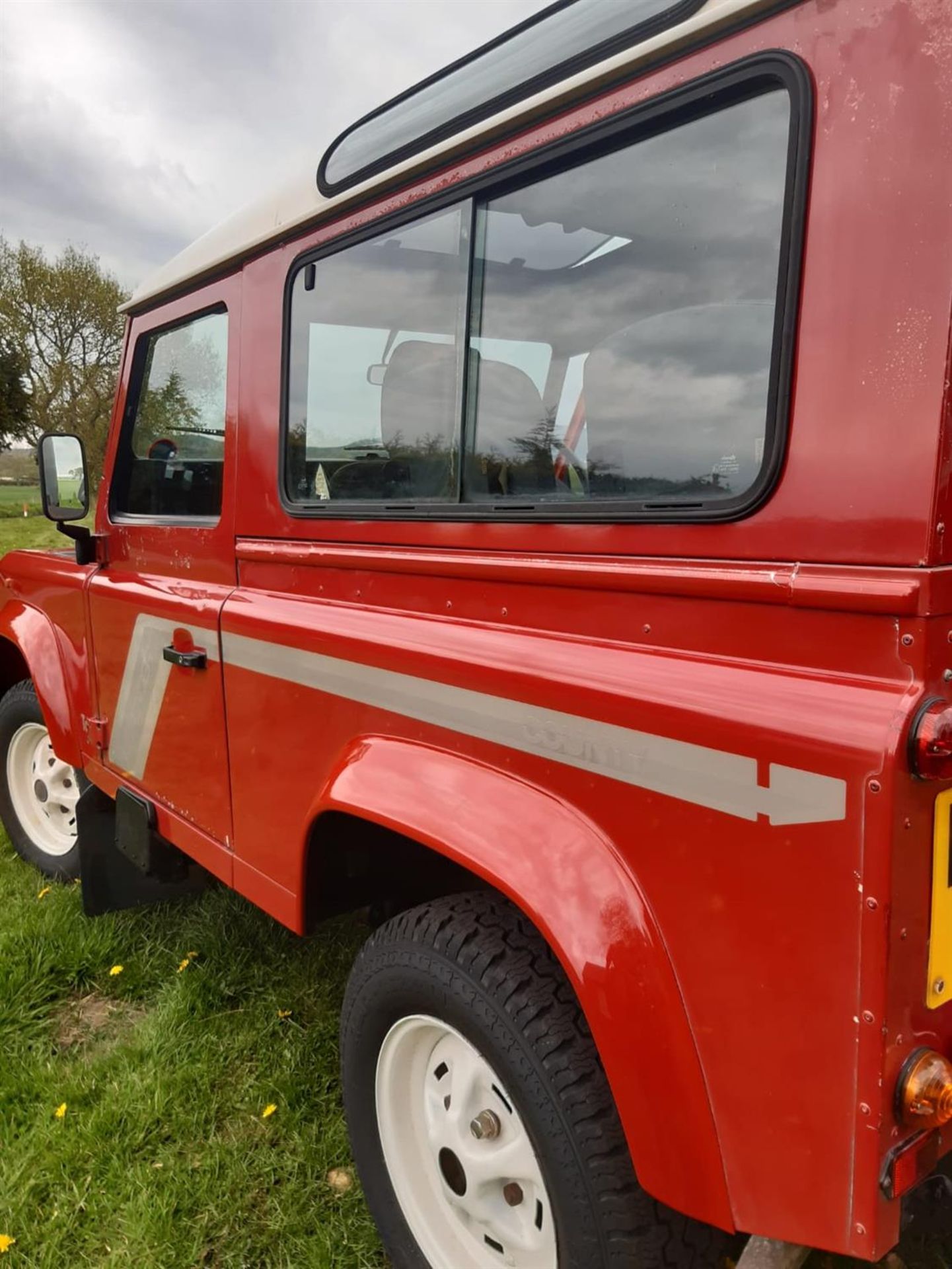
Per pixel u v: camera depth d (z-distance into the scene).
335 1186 2.28
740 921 1.27
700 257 1.39
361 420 2.06
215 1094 2.57
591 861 1.44
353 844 2.17
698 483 1.40
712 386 1.37
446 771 1.70
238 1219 2.18
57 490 3.04
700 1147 1.33
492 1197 1.75
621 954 1.38
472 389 1.79
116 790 3.05
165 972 3.15
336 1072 2.65
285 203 2.24
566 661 1.50
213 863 2.53
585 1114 1.50
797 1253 1.44
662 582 1.37
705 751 1.29
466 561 1.71
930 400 1.10
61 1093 2.57
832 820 1.16
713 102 1.34
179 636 2.60
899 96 1.12
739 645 1.30
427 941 1.73
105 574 3.10
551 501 1.58
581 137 1.52
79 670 3.28
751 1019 1.27
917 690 1.11
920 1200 1.29
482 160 1.71
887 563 1.13
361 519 1.99
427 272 1.87
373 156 1.96
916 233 1.11
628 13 1.43
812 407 1.21
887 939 1.13
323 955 3.19
